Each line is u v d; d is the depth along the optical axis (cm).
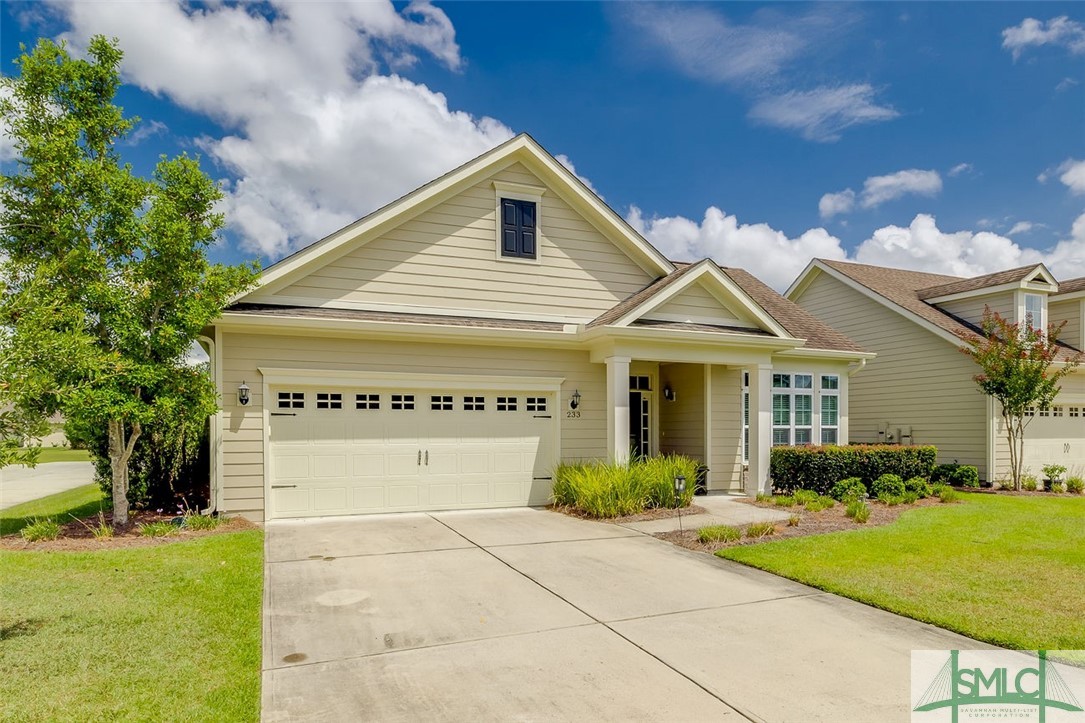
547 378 1201
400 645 473
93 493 1504
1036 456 1692
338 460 1053
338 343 1057
